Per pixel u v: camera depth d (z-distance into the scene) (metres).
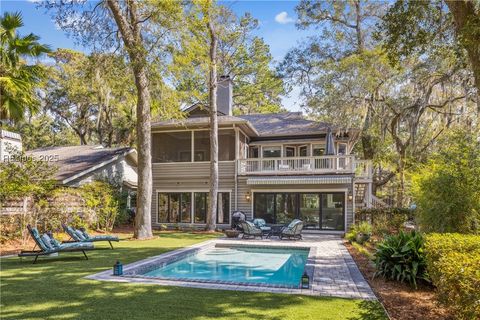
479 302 4.35
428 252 7.24
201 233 22.41
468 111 21.86
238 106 46.28
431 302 7.37
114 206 23.66
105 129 42.50
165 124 26.19
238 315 6.31
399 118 25.59
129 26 18.17
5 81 17.56
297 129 28.03
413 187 16.28
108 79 19.58
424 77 22.56
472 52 8.09
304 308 6.75
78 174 23.38
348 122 24.88
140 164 19.14
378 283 8.99
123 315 6.27
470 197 11.25
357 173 25.86
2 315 6.24
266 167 25.44
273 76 32.22
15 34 18.78
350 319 6.16
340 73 25.31
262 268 12.98
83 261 11.88
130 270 10.16
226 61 34.56
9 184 16.06
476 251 6.32
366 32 28.19
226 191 25.80
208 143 27.22
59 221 18.83
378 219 22.11
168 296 7.51
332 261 12.12
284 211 24.59
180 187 26.70
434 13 10.20
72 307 6.72
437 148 25.22
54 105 40.25
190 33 19.50
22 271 10.15
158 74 18.81
